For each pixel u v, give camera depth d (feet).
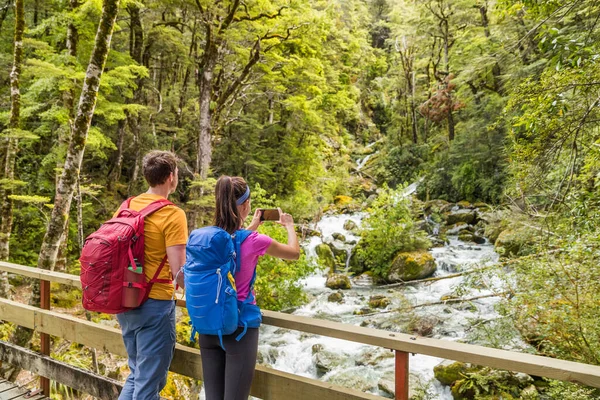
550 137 13.88
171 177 6.98
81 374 9.14
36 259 31.24
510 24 46.83
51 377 9.74
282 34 42.47
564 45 11.60
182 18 51.01
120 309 6.19
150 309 6.50
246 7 39.81
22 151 35.94
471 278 17.71
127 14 50.52
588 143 14.02
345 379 20.79
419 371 19.70
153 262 6.50
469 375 15.42
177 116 57.06
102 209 41.04
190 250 5.75
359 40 100.63
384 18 125.59
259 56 42.11
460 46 66.03
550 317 12.77
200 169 41.24
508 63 40.91
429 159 73.92
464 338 18.98
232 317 5.55
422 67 83.46
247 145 64.90
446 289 34.09
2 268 11.06
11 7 37.58
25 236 32.65
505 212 24.06
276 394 6.75
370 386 20.03
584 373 4.24
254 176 63.77
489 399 14.49
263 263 30.71
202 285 5.55
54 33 33.45
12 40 37.27
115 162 47.96
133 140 50.60
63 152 29.81
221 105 43.06
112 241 6.08
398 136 86.69
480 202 55.57
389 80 96.89
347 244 46.85
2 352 10.93
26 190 34.14
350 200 71.51
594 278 12.89
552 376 4.43
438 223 51.96
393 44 101.96
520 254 20.06
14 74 23.72
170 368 8.03
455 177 58.34
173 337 6.91
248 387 5.96
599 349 11.72
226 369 5.88
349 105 79.15
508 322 15.15
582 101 12.92
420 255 38.83
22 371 18.04
